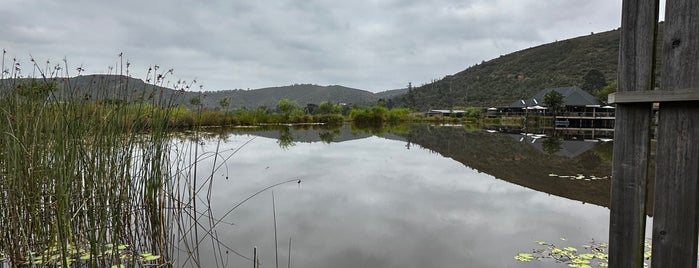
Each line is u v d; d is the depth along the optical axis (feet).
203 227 10.36
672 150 3.76
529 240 9.95
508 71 244.42
